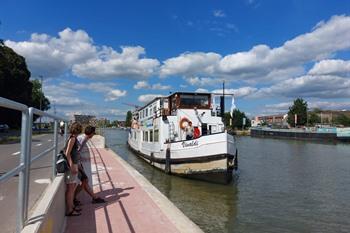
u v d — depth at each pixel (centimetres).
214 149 2005
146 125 3055
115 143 6169
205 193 1836
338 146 6159
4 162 1136
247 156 4203
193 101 2453
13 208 638
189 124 2395
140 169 2602
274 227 1347
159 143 2483
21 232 394
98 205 916
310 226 1367
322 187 2177
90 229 719
